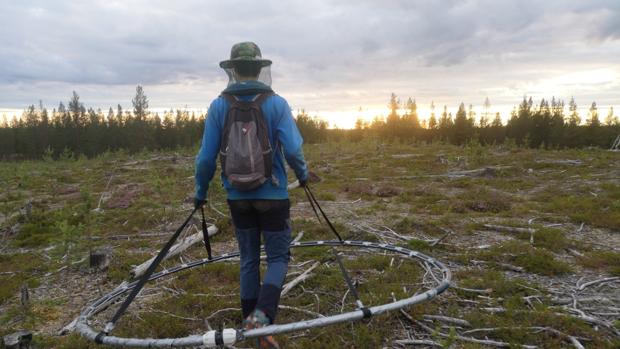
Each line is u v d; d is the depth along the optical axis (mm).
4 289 4824
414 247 5617
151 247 6320
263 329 2613
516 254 5129
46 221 8055
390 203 8688
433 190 9781
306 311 3760
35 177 15375
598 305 3840
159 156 20141
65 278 5215
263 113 2799
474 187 10211
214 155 2916
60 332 3748
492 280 4387
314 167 14930
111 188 12008
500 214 7367
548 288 4211
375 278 4547
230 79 3088
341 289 4324
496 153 16875
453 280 4469
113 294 4141
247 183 2680
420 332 3471
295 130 2879
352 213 7664
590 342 3211
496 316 3613
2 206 9211
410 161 15180
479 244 5750
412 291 4184
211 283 4730
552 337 3285
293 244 4977
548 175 11438
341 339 3330
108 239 6789
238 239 3104
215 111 2885
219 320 3795
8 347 3303
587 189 9203
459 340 3309
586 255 5168
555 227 6535
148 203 8930
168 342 2666
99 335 2898
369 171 13336
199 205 3170
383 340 3359
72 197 10945
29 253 6305
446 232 6312
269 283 2844
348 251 5562
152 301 4309
